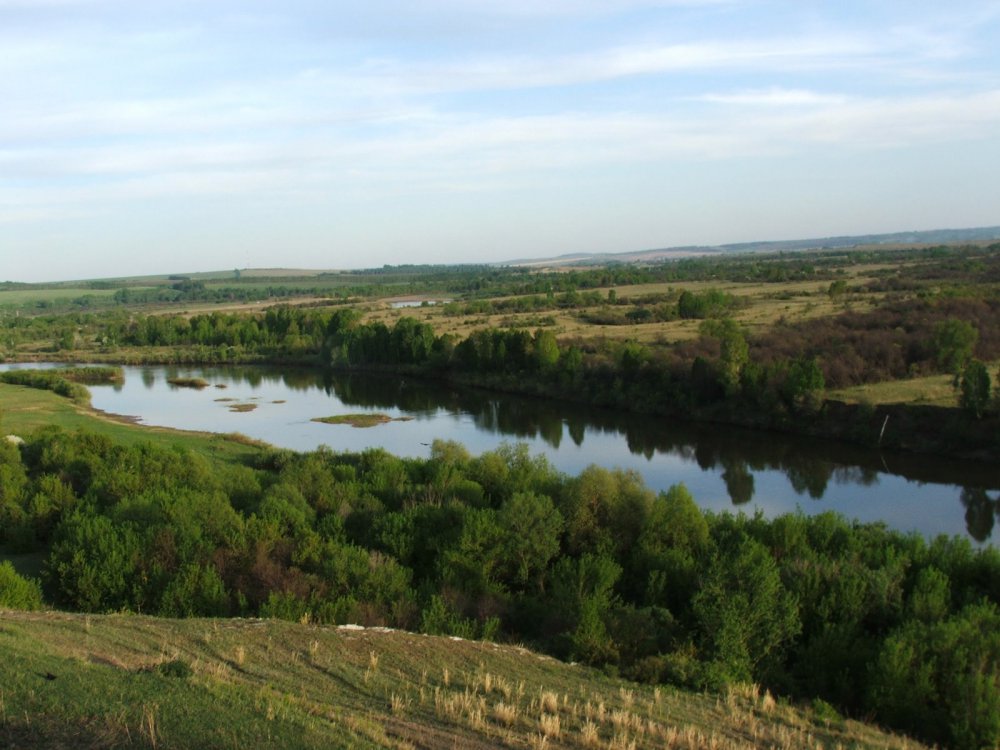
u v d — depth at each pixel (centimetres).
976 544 4091
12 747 1195
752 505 4822
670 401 7612
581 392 8406
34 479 4084
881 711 2019
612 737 1614
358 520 3472
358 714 1566
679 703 1919
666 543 3269
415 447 6512
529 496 3225
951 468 5444
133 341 14638
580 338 10244
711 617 2352
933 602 2505
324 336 12938
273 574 2705
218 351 12962
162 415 8069
